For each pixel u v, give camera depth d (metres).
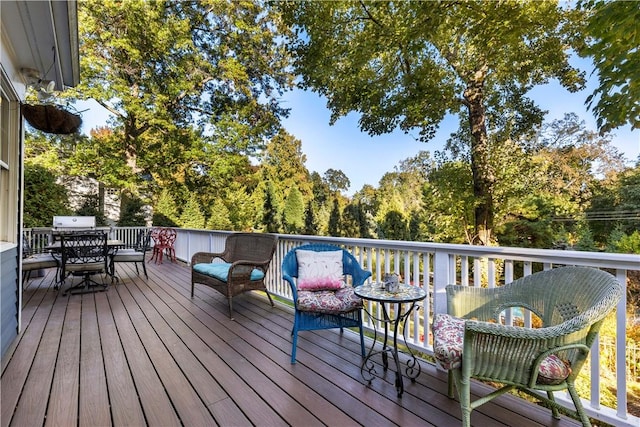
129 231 9.84
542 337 1.35
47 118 3.27
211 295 4.56
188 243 7.73
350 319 2.60
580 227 9.20
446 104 9.37
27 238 7.36
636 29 3.59
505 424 1.70
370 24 8.25
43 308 3.87
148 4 11.43
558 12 7.53
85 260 4.67
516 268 6.98
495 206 9.48
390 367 2.38
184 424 1.69
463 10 7.13
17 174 3.05
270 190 17.39
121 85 11.49
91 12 10.71
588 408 1.74
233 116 14.39
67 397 1.94
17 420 1.71
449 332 1.72
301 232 17.73
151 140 13.02
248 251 4.30
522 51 8.38
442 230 10.90
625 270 1.59
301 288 2.82
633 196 8.77
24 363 2.39
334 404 1.88
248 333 3.05
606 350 3.55
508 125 9.80
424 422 1.72
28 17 2.48
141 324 3.30
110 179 11.59
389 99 9.52
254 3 13.42
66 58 3.23
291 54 9.07
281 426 1.67
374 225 16.69
